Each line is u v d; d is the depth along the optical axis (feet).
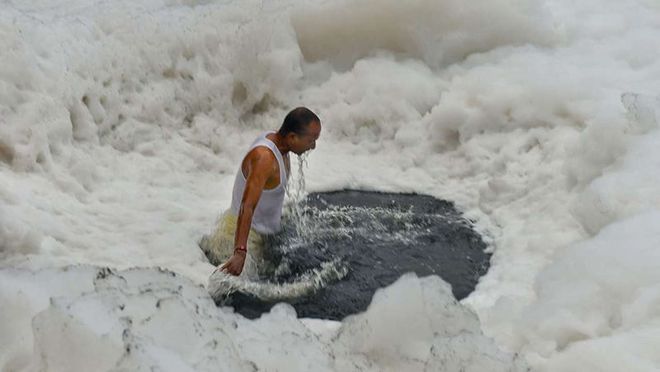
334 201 44.24
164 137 48.14
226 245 37.63
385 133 50.62
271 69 52.37
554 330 29.40
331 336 27.30
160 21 51.03
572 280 32.14
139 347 21.50
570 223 38.88
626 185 36.96
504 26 55.31
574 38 56.34
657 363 26.00
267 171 35.83
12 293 24.66
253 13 53.42
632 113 40.86
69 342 22.20
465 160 47.60
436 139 49.14
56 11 50.49
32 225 35.88
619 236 33.47
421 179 46.96
